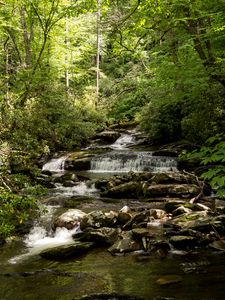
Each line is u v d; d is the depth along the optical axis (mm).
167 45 8250
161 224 7258
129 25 7426
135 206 8773
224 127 12117
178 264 5500
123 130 20672
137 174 11273
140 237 6480
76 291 4742
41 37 20406
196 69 7430
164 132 16891
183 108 15477
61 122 16859
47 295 4672
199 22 7438
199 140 13672
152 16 7180
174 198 9250
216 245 6105
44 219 8047
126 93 25469
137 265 5555
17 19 17609
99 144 18609
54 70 20438
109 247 6395
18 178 7297
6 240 7000
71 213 7848
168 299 4355
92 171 14250
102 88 25766
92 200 9688
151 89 17188
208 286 4699
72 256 6121
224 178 3602
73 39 24734
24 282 5102
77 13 8523
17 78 14422
